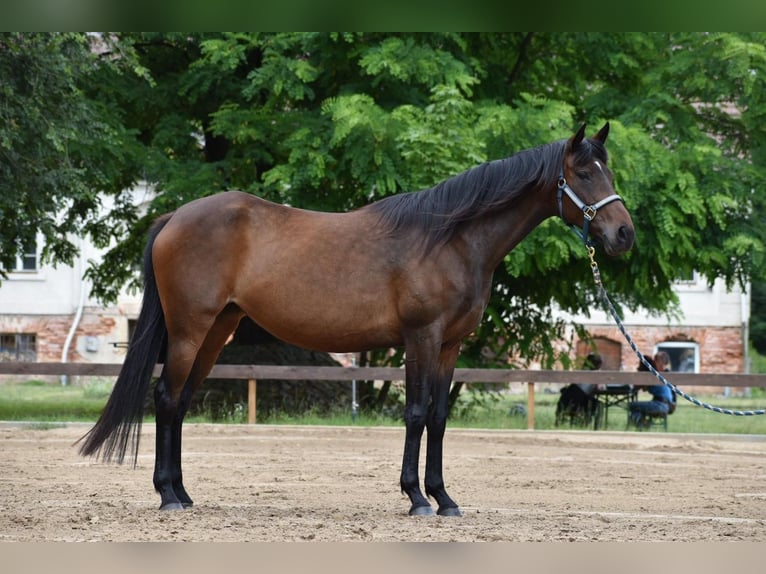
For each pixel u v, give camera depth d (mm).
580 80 21516
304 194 18594
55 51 16328
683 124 19203
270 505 8867
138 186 22375
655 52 20547
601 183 8000
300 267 8070
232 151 19359
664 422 18359
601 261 19844
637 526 7855
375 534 7148
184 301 8117
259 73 18031
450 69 17828
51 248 21984
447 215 8023
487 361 21391
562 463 12977
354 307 8016
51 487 9828
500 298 20344
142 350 8312
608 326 32156
